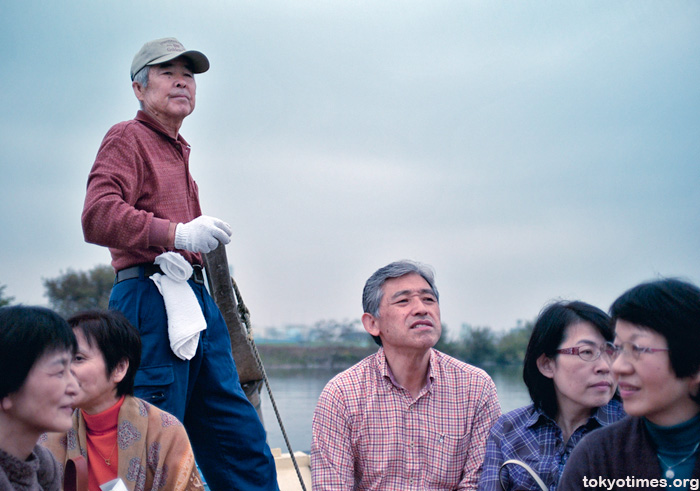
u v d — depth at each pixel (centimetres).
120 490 205
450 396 289
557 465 249
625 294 181
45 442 235
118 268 285
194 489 238
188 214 302
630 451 186
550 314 252
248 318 352
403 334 275
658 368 172
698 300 172
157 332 277
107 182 272
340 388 288
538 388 256
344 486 279
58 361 171
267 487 301
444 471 283
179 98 294
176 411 276
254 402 365
